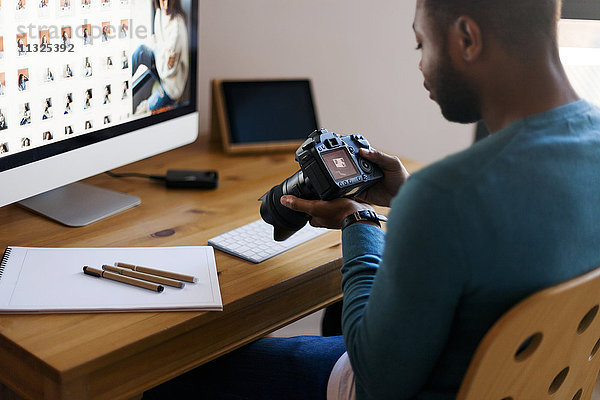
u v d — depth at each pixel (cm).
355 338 82
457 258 69
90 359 81
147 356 89
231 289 99
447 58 79
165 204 131
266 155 162
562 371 87
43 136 114
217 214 127
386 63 204
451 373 81
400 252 72
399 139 217
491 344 71
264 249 112
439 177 71
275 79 168
